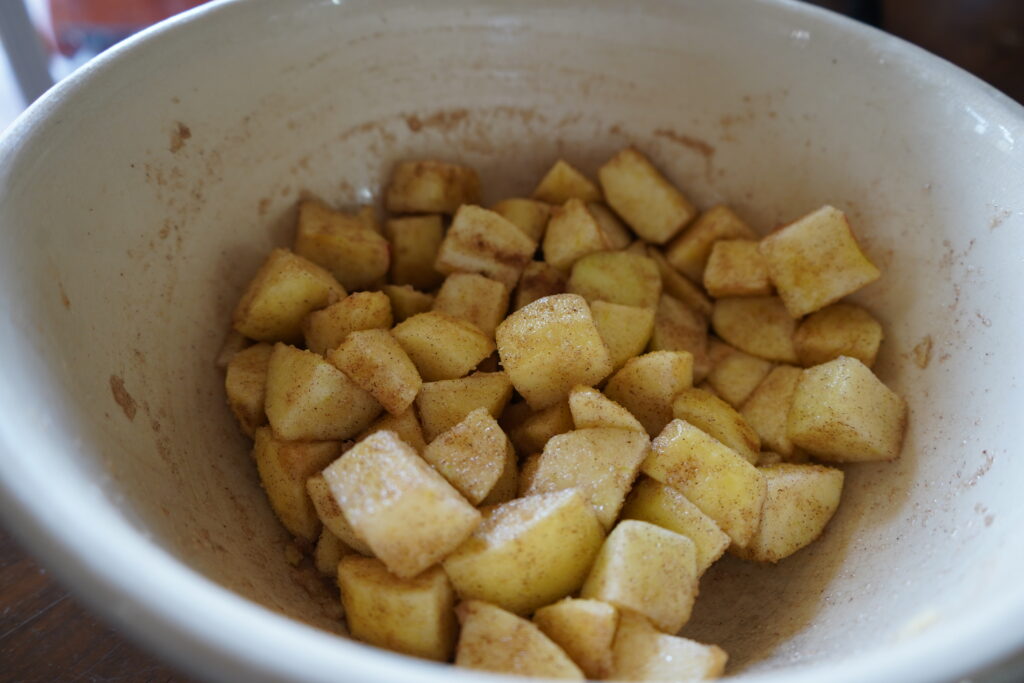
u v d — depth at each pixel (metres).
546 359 0.25
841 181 0.28
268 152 0.28
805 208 0.29
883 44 0.27
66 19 0.47
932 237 0.26
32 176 0.21
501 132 0.31
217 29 0.26
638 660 0.20
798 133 0.28
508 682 0.15
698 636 0.24
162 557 0.16
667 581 0.21
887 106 0.26
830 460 0.26
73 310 0.21
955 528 0.22
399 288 0.28
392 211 0.31
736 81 0.29
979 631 0.16
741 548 0.24
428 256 0.30
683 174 0.31
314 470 0.24
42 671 0.22
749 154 0.30
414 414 0.25
